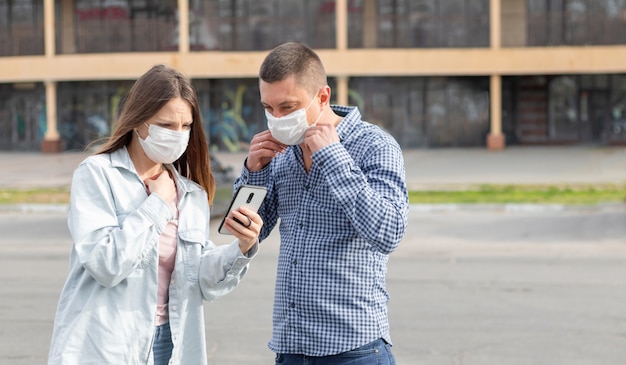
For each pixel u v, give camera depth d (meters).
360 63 36.84
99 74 37.81
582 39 37.84
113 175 3.45
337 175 3.30
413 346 7.30
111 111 39.62
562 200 20.38
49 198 21.73
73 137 39.81
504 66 36.66
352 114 3.57
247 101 39.12
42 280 10.60
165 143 3.42
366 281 3.47
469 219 18.02
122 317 3.34
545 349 7.22
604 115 39.22
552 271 11.38
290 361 3.53
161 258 3.50
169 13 39.38
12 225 17.39
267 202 3.75
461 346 7.31
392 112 38.88
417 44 38.66
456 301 9.23
